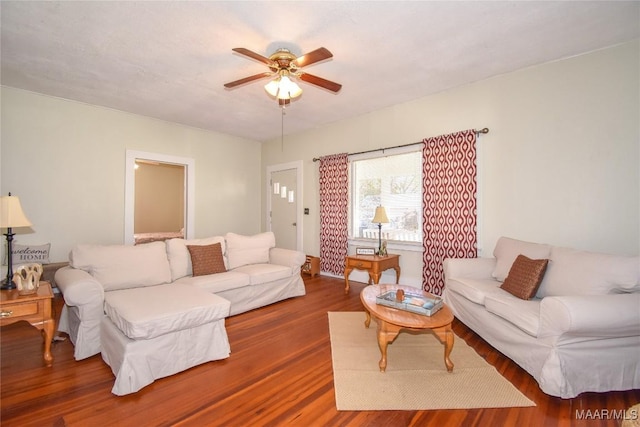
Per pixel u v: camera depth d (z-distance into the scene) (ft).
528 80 10.05
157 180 27.09
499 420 5.16
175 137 16.21
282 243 19.03
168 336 6.54
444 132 12.02
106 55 9.12
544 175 9.75
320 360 7.24
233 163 18.93
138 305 6.81
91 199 13.37
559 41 8.45
